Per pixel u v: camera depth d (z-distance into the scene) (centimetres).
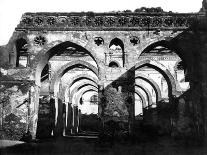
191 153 1273
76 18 1906
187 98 1950
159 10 1950
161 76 2911
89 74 2822
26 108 1789
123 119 1789
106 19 1903
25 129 1758
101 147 1522
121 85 1830
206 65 1708
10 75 1841
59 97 2611
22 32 1902
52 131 2266
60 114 2597
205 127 1666
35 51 1880
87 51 1886
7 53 1877
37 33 1898
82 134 2852
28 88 1814
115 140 1752
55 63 2564
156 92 2905
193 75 1792
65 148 1461
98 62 1859
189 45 1838
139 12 1894
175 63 2623
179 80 2691
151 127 2433
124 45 1873
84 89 3388
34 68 1852
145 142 1736
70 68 2567
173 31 1875
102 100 1814
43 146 1493
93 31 1898
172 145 1596
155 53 2638
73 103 3183
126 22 1902
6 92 1811
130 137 1761
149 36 1883
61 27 1898
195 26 1830
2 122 1770
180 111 1984
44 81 2534
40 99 2386
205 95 1692
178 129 1945
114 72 1847
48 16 1912
